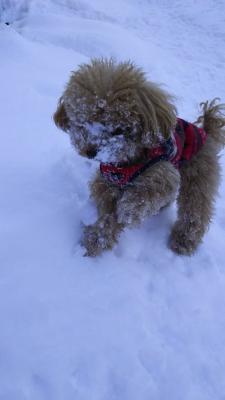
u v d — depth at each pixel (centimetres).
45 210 48
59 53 95
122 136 36
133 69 38
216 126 50
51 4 136
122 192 46
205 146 49
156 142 39
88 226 48
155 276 48
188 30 158
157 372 39
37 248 43
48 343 37
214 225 60
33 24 112
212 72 125
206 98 106
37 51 90
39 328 37
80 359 37
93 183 49
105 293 43
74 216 49
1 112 63
